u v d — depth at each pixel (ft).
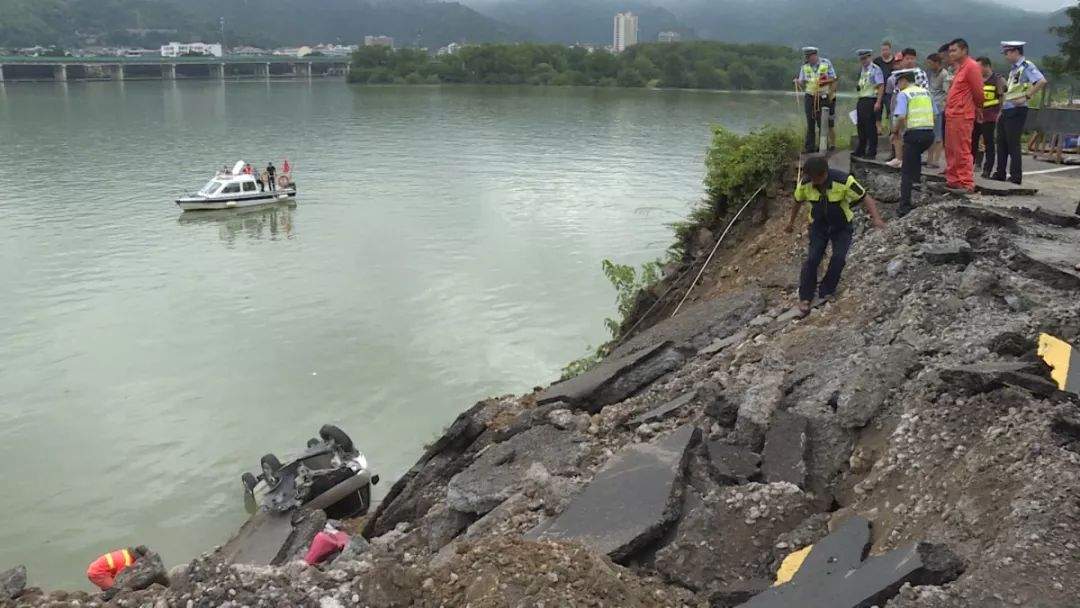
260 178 145.07
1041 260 29.91
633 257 103.45
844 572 16.24
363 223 124.88
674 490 20.92
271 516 43.55
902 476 19.88
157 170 169.17
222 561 19.16
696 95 350.23
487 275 97.25
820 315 32.94
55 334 79.66
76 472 54.60
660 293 56.95
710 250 55.52
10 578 18.24
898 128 40.01
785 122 57.62
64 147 199.11
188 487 53.36
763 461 22.95
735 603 16.99
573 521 20.95
